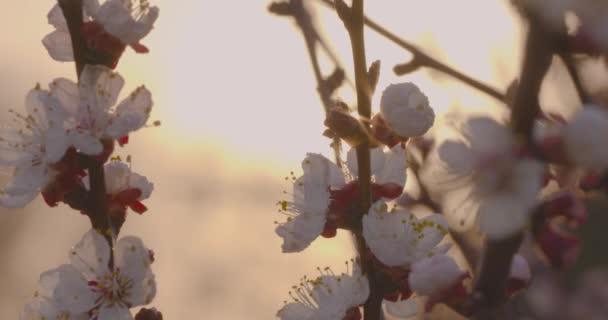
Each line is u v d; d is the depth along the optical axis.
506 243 0.54
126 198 0.61
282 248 0.60
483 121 0.54
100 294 0.60
